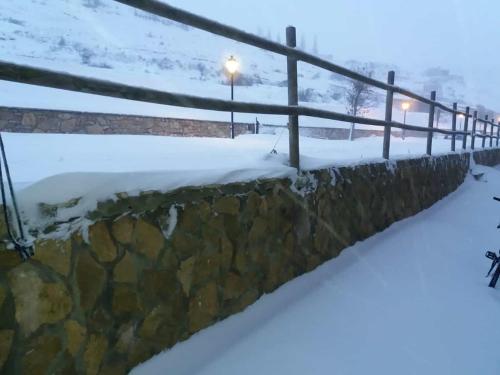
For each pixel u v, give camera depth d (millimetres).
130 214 1702
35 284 1377
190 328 2008
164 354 1860
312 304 2623
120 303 1669
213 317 2146
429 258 3688
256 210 2436
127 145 4238
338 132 26250
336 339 2236
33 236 1373
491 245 4387
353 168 3680
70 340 1492
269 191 2545
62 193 1480
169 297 1889
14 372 1331
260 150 4086
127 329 1701
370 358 2080
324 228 3178
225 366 1945
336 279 3035
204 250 2074
